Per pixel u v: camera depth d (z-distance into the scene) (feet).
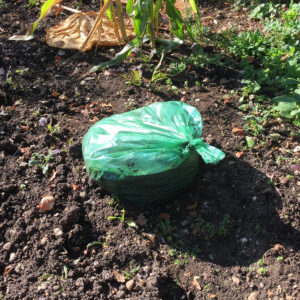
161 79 11.97
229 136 10.37
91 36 12.97
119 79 12.10
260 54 12.70
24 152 10.05
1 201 9.09
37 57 12.87
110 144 8.48
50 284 7.87
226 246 8.50
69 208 8.95
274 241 8.50
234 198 9.11
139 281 7.97
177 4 14.47
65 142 10.29
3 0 15.24
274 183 9.34
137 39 11.44
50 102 11.39
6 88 11.64
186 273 8.12
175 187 8.72
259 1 15.53
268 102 11.32
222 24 14.61
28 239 8.51
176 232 8.68
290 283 7.92
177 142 8.25
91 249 8.39
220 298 7.81
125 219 8.81
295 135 10.46
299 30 13.44
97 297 7.76
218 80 12.09
